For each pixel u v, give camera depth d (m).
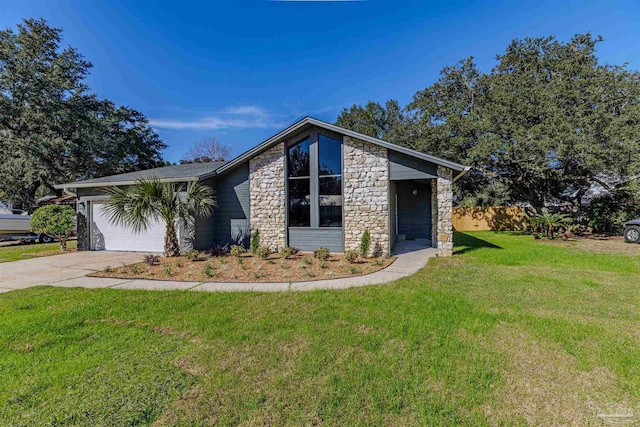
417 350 3.23
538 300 4.88
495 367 2.90
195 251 9.21
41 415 2.29
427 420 2.21
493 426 2.16
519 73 16.80
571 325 3.84
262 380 2.72
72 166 21.56
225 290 5.74
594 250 10.88
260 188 10.77
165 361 3.06
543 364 2.96
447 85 18.50
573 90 14.52
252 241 9.95
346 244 9.95
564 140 13.30
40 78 19.61
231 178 11.12
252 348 3.31
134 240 11.34
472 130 16.44
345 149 10.00
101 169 23.33
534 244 12.62
